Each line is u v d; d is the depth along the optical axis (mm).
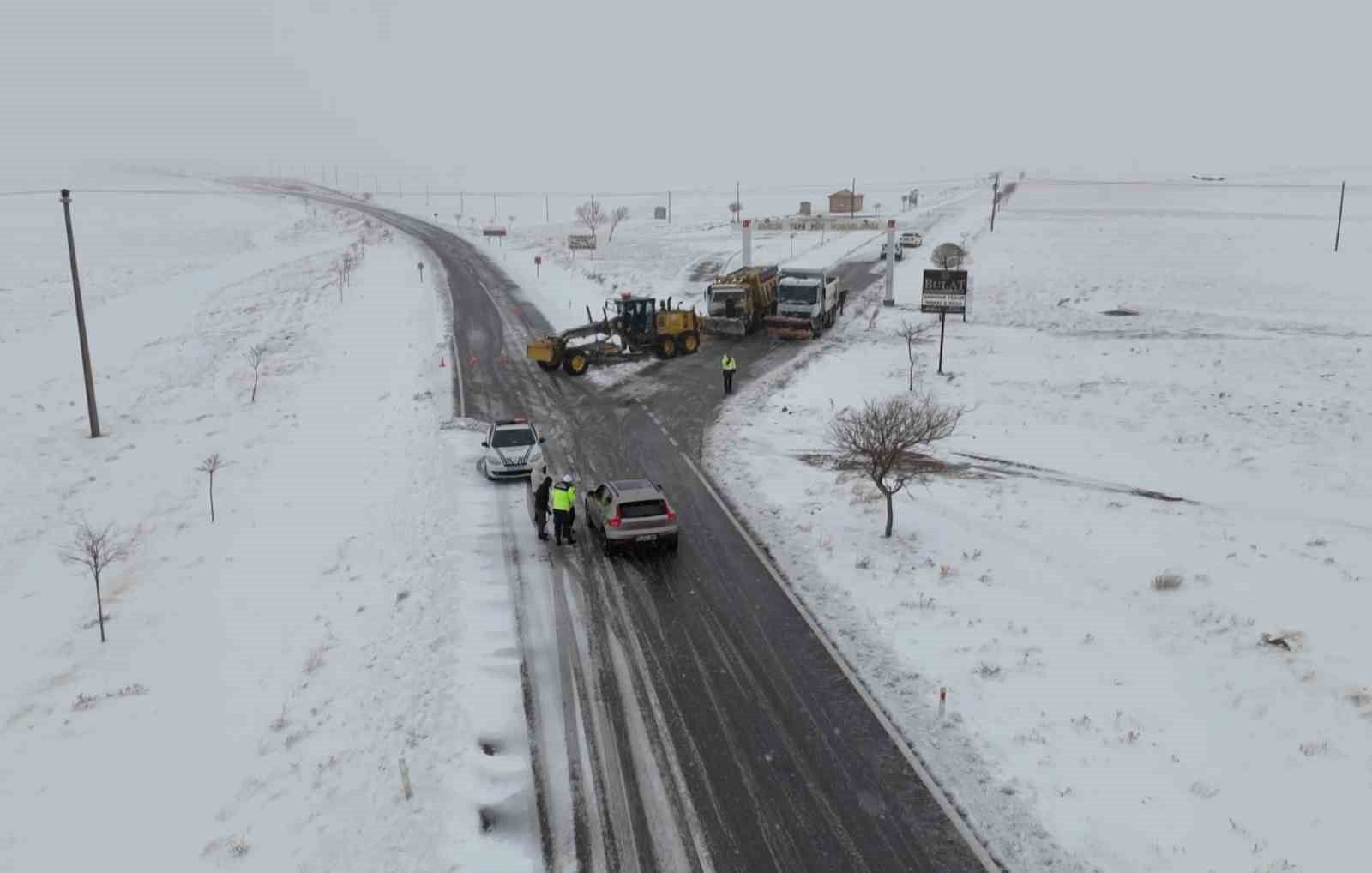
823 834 11234
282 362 41406
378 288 60969
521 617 16734
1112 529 20328
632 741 13117
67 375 41406
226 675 17297
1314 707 13109
